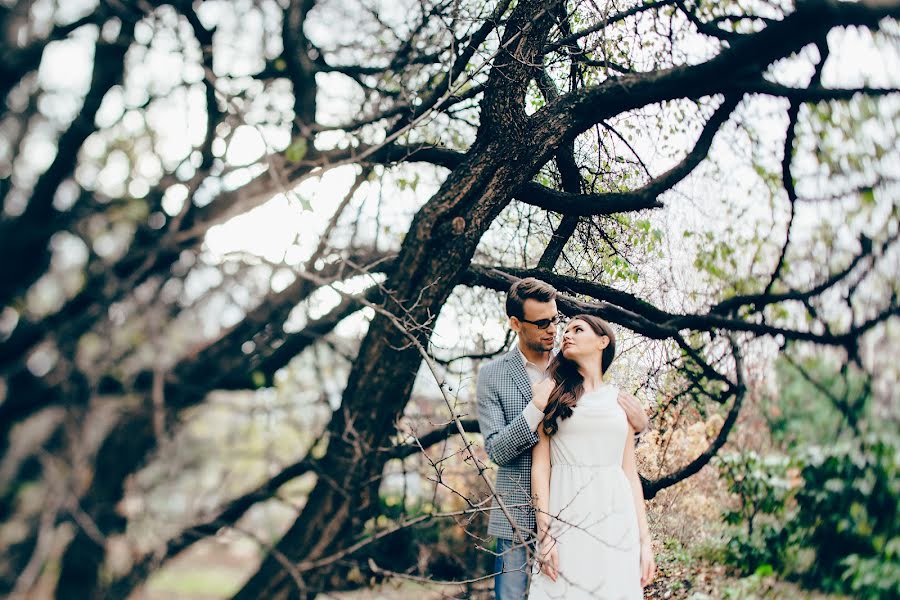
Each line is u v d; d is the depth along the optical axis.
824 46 3.51
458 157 3.51
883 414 3.99
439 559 3.17
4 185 1.98
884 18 3.14
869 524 3.96
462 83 2.59
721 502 4.32
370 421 2.40
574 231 4.27
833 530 4.08
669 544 4.10
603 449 2.48
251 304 2.27
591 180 4.25
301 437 2.30
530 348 2.71
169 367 2.01
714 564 4.16
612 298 3.83
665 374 4.10
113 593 1.85
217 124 2.38
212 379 2.19
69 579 1.84
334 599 2.22
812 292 4.05
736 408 4.01
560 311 3.67
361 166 2.80
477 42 3.28
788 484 4.36
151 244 2.07
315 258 2.43
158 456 1.88
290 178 2.65
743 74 3.26
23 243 1.92
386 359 2.46
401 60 3.32
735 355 4.15
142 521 1.87
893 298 3.84
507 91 2.90
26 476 1.79
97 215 1.99
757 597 3.88
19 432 1.81
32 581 1.64
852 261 3.95
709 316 3.86
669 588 3.88
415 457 2.95
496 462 2.51
